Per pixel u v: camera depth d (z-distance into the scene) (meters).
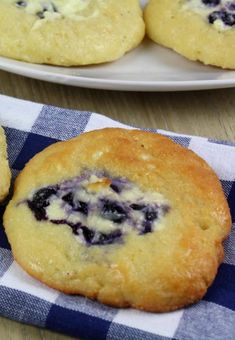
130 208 0.34
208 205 0.34
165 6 0.48
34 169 0.36
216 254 0.33
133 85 0.43
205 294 0.32
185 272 0.31
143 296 0.31
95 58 0.45
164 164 0.35
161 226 0.33
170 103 0.45
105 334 0.31
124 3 0.48
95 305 0.32
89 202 0.34
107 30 0.46
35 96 0.46
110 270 0.32
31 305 0.32
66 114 0.41
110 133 0.37
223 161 0.38
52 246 0.33
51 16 0.46
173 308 0.31
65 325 0.31
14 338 0.32
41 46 0.45
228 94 0.46
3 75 0.47
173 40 0.47
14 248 0.33
